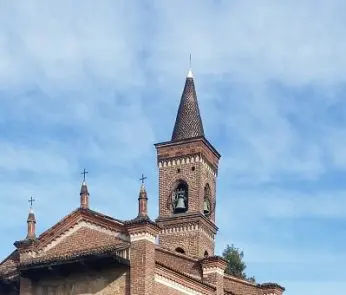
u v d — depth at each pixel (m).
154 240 44.81
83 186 48.72
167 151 65.44
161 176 65.19
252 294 57.91
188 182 63.94
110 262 43.94
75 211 48.00
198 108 68.62
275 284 57.88
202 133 67.12
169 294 45.81
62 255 46.38
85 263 44.50
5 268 50.91
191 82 69.62
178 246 62.22
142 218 44.28
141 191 45.22
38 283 47.47
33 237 49.16
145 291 43.06
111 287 44.53
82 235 47.41
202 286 49.34
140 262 43.72
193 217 62.47
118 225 45.81
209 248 63.56
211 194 65.56
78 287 45.88
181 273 47.09
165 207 64.00
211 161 66.25
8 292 50.00
